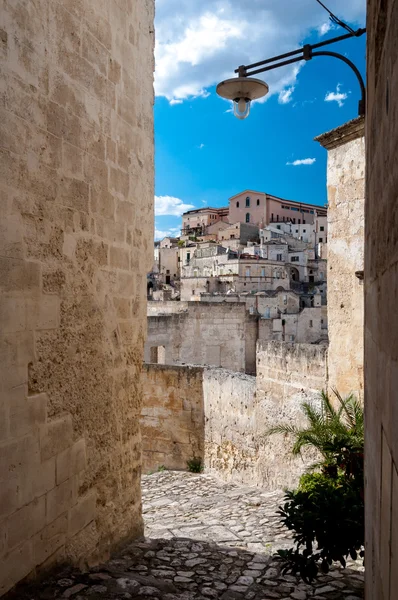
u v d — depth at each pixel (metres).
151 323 28.11
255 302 54.22
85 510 5.42
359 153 9.48
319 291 71.00
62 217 4.97
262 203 113.75
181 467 15.58
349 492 5.47
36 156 4.58
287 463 11.30
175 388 15.66
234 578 5.58
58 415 4.93
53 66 4.83
